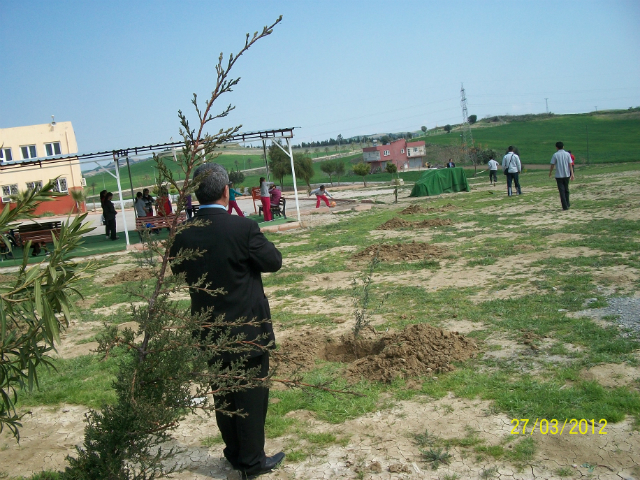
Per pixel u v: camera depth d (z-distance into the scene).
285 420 4.26
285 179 69.50
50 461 4.11
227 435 3.62
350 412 4.27
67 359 6.41
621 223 11.38
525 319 5.88
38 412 5.04
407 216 17.72
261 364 3.44
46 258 2.67
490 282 7.85
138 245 16.94
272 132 17.50
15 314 2.71
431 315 6.55
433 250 10.83
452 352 5.03
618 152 64.81
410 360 4.93
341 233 15.56
